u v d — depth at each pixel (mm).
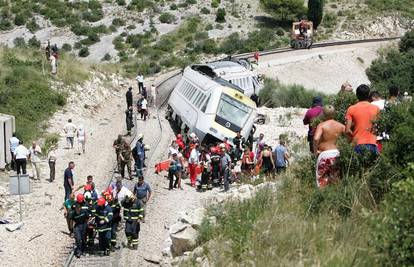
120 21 117312
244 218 20188
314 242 15719
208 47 104188
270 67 86938
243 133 41438
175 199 32625
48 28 114500
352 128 17438
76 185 35562
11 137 37969
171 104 51594
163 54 102812
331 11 131000
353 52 101812
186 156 38219
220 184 34844
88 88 60156
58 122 49188
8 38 111312
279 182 21953
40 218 30484
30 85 53062
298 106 66562
